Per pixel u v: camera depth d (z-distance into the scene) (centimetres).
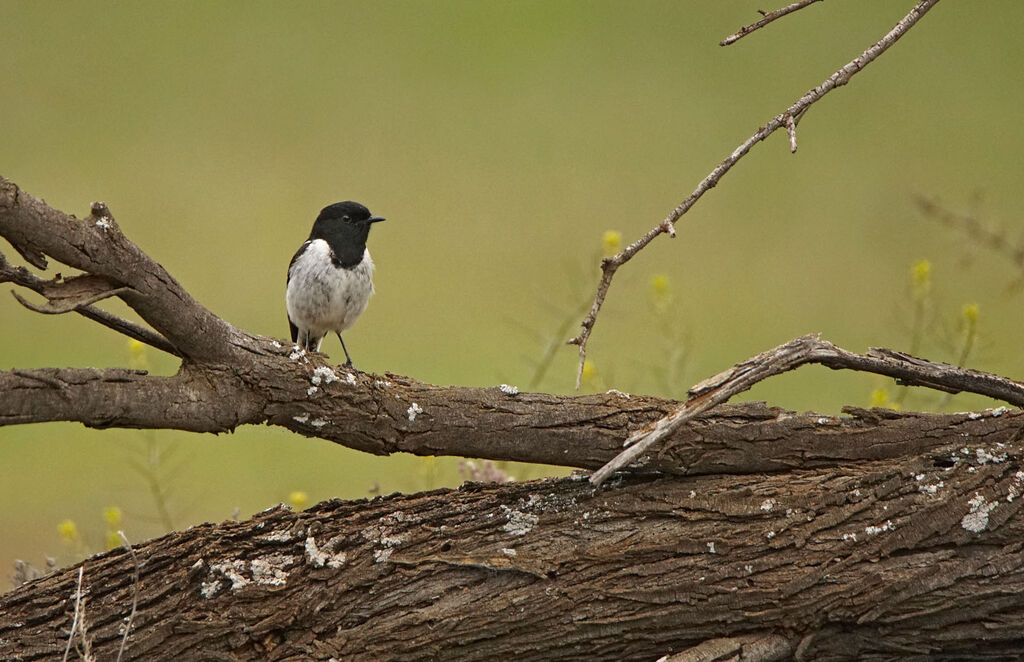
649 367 1185
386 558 654
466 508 670
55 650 639
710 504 657
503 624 643
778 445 670
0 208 562
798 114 651
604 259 634
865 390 1464
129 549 618
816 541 641
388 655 644
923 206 1192
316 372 638
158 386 607
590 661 654
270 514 671
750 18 3055
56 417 583
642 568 646
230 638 638
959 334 1006
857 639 643
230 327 627
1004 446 660
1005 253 1161
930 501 641
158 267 600
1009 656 646
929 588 628
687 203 640
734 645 640
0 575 1134
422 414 655
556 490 675
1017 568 628
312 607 644
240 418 628
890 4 3045
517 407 666
